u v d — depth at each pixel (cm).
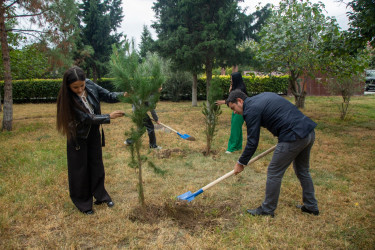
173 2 1069
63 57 888
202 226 288
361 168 453
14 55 972
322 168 457
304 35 775
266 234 271
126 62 278
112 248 254
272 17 863
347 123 852
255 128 284
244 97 301
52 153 551
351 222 291
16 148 593
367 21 540
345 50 647
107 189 384
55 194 364
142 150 569
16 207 325
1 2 738
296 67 802
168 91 1702
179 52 924
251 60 930
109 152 562
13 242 262
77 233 277
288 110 283
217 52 907
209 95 523
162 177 425
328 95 1841
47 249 254
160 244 255
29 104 1670
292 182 396
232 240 263
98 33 1825
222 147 591
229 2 970
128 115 294
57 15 822
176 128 812
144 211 311
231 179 417
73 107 283
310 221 297
